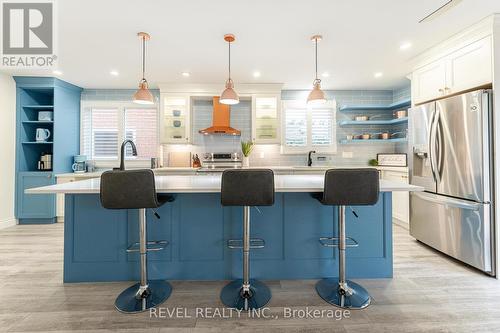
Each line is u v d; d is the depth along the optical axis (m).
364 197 1.61
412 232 2.99
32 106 3.77
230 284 2.01
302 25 2.24
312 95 2.42
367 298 1.79
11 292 1.90
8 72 3.49
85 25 2.22
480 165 2.13
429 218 2.69
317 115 4.41
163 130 4.01
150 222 2.07
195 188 1.69
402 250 2.72
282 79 3.79
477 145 2.15
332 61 3.09
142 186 1.57
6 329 1.49
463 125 2.27
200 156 4.37
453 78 2.47
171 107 4.08
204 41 2.53
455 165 2.35
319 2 1.90
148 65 3.19
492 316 1.60
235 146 4.37
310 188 1.69
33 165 3.98
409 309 1.68
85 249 2.06
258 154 4.42
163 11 2.01
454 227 2.38
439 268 2.29
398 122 4.16
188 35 2.41
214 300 1.79
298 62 3.10
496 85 2.09
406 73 3.53
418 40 2.52
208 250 2.09
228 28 2.28
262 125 4.18
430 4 1.93
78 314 1.63
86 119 4.32
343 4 1.93
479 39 2.21
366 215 2.12
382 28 2.29
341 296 1.79
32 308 1.70
